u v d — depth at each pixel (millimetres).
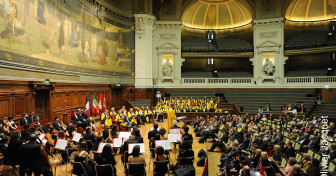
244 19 33094
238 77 28875
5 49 10359
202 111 23719
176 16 29125
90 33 19812
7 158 6938
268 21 27828
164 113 23453
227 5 32906
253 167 7988
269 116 23094
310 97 24406
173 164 9164
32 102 12125
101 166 6008
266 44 27906
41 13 13117
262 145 10164
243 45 31672
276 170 6461
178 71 29141
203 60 34438
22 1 11508
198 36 34375
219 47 32219
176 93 27969
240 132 12562
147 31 27031
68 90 15875
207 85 28859
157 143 7902
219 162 10477
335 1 28828
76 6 17500
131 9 26297
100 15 21203
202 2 32375
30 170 5941
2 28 10172
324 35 28266
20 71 11359
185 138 8875
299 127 15016
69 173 7984
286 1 27156
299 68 31000
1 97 9891
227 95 27828
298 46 27000
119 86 23344
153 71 28938
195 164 9578
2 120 9031
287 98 25547
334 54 27625
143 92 26609
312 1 29812
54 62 14523
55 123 11547
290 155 9523
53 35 14422
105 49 22328
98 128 13219
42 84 12531
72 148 8656
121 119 16047
